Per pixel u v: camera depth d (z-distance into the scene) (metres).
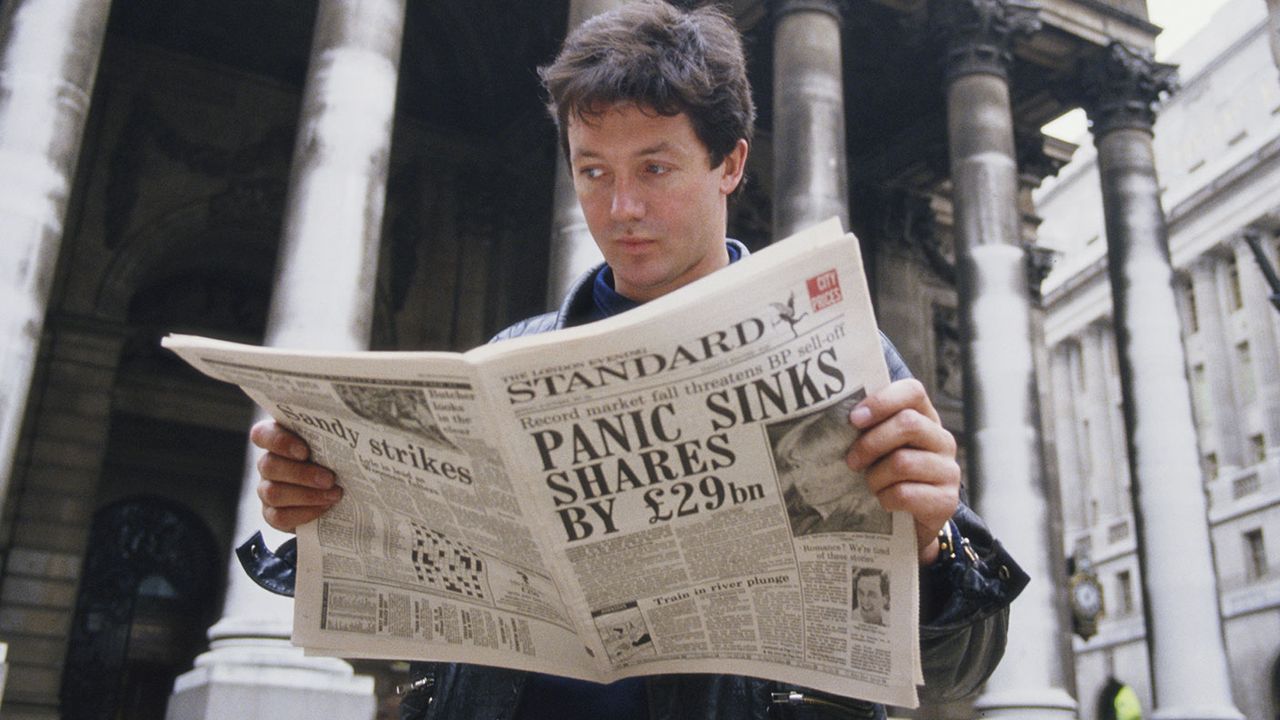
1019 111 26.28
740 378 1.78
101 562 23.39
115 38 22.81
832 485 1.83
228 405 23.84
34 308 11.85
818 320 1.75
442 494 2.01
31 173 12.12
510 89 25.70
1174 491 20.47
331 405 1.98
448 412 1.87
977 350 19.14
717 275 1.74
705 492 1.88
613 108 2.11
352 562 2.19
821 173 17.38
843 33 23.77
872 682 1.84
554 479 1.87
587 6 16.38
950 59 21.33
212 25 23.86
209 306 24.94
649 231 2.18
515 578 2.05
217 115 23.48
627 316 1.74
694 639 2.00
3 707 18.91
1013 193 20.30
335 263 13.29
